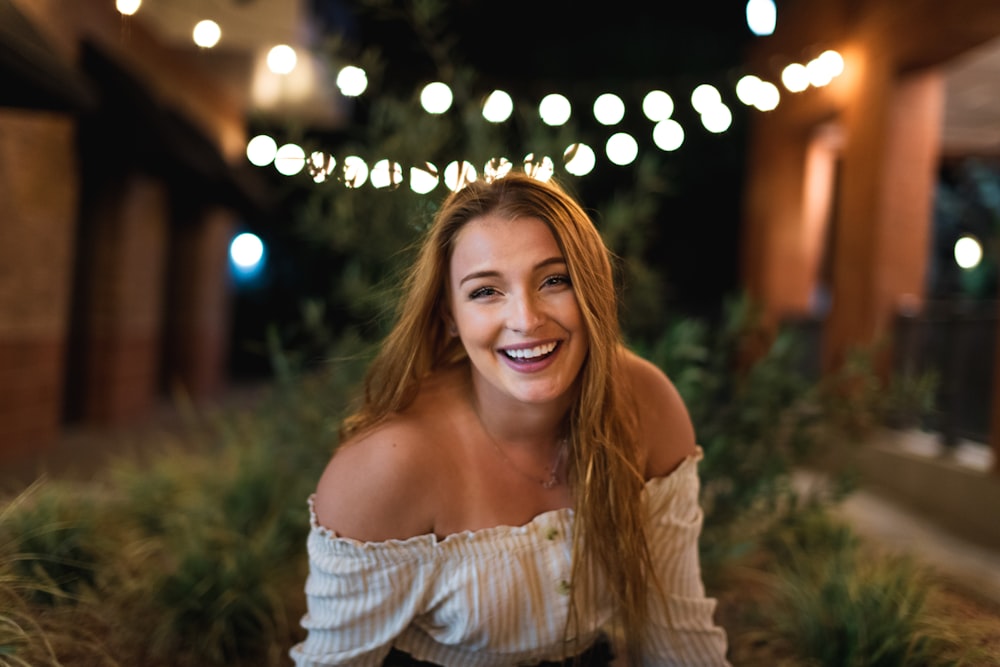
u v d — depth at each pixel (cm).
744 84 477
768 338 382
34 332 588
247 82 905
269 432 364
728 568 328
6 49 428
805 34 782
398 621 182
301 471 351
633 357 200
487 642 185
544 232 167
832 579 273
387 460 176
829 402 368
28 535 271
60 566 272
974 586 309
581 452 177
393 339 184
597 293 171
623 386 183
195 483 387
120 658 249
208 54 853
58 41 555
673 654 197
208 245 1076
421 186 330
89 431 716
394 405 184
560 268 168
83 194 755
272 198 1080
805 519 347
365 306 341
